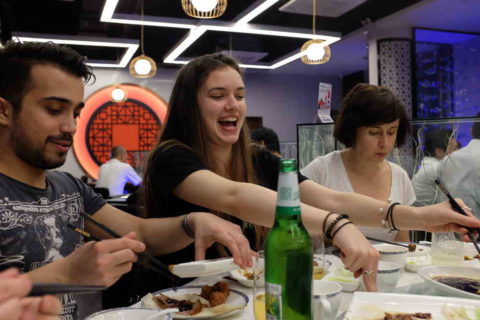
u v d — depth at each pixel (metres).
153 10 6.55
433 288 1.22
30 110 1.15
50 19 6.72
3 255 1.18
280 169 0.72
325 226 1.00
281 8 6.12
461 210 1.41
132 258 0.93
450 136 2.35
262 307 0.83
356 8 6.69
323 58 6.58
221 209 1.30
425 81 7.76
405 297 1.02
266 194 1.19
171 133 1.75
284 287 0.72
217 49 8.59
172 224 1.36
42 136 1.16
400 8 6.66
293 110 11.28
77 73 1.20
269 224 1.18
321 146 3.28
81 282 0.90
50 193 1.34
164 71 9.84
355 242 0.93
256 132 4.20
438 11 6.64
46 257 1.25
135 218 1.51
